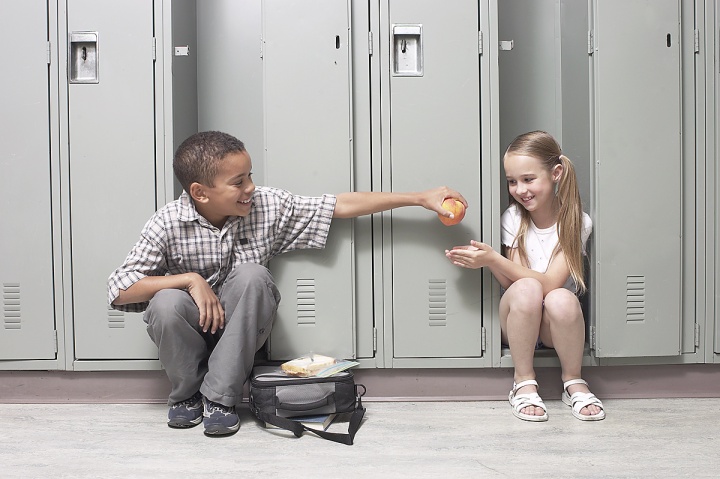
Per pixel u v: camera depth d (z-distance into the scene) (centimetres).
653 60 183
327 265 184
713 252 187
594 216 184
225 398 159
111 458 141
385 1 184
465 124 184
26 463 138
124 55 183
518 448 145
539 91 218
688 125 186
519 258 186
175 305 158
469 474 130
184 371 163
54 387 187
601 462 135
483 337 186
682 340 187
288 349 184
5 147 184
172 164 183
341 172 184
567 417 168
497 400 187
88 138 184
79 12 183
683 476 127
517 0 217
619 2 183
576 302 171
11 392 187
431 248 185
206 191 165
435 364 186
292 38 183
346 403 164
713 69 185
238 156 164
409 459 139
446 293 185
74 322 185
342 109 183
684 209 186
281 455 142
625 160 183
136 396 187
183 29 198
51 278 185
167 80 184
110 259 185
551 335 175
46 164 184
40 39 183
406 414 173
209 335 174
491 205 185
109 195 184
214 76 215
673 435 152
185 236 170
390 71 184
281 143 184
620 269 184
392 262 185
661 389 188
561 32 215
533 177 177
